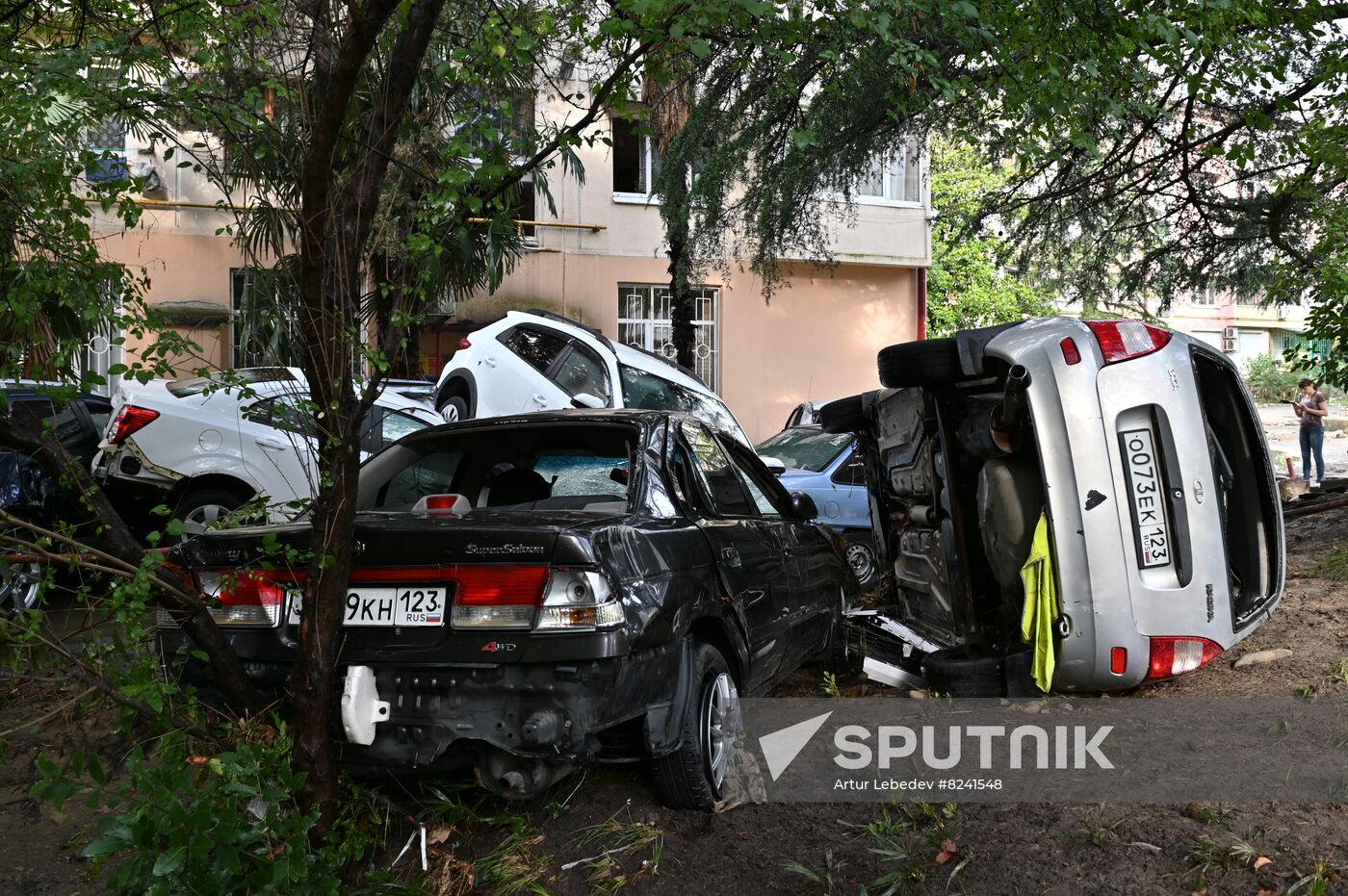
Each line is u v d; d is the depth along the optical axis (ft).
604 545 11.10
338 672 11.17
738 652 13.51
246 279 11.66
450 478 15.19
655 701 11.50
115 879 8.73
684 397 35.47
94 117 11.70
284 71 11.96
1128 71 21.24
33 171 11.30
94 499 10.62
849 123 36.32
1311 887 9.37
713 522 14.32
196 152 14.20
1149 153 40.75
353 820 11.04
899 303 70.28
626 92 12.14
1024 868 10.54
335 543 10.64
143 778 8.99
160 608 10.70
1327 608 19.10
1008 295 93.50
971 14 14.47
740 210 44.60
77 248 11.82
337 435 10.73
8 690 15.08
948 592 17.39
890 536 22.08
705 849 11.69
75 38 13.21
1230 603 14.89
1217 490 15.02
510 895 11.00
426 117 12.03
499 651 10.61
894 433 20.40
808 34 14.28
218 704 11.76
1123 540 14.28
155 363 11.02
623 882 11.02
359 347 10.76
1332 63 26.45
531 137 12.23
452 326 59.26
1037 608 14.35
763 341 66.95
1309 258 29.09
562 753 10.48
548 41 12.57
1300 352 26.89
